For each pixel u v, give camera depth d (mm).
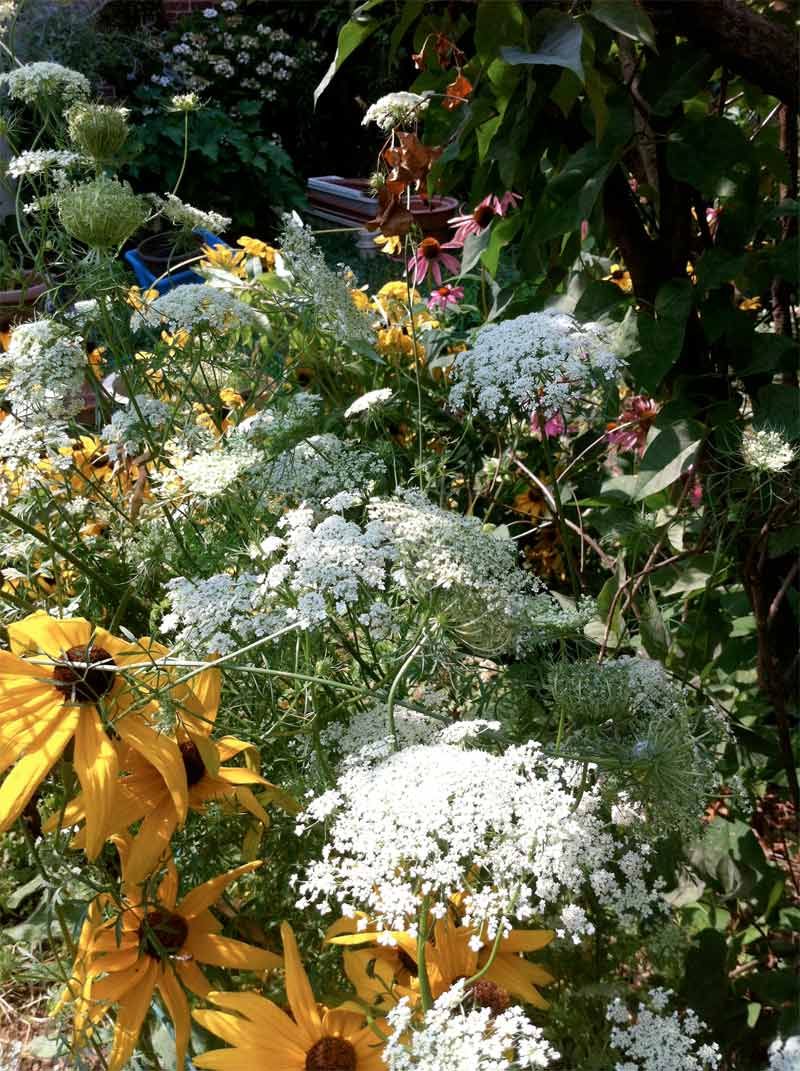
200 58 9086
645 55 1920
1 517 1765
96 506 2135
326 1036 1387
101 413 2320
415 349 2516
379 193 2400
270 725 1771
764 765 2275
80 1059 1669
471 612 1474
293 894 1701
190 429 2029
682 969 1723
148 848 1504
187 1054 1662
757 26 1811
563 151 2008
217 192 8102
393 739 1418
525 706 1717
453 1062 1104
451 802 1275
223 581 1529
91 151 2055
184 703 1550
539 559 2875
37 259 2164
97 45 7586
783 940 1910
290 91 9508
